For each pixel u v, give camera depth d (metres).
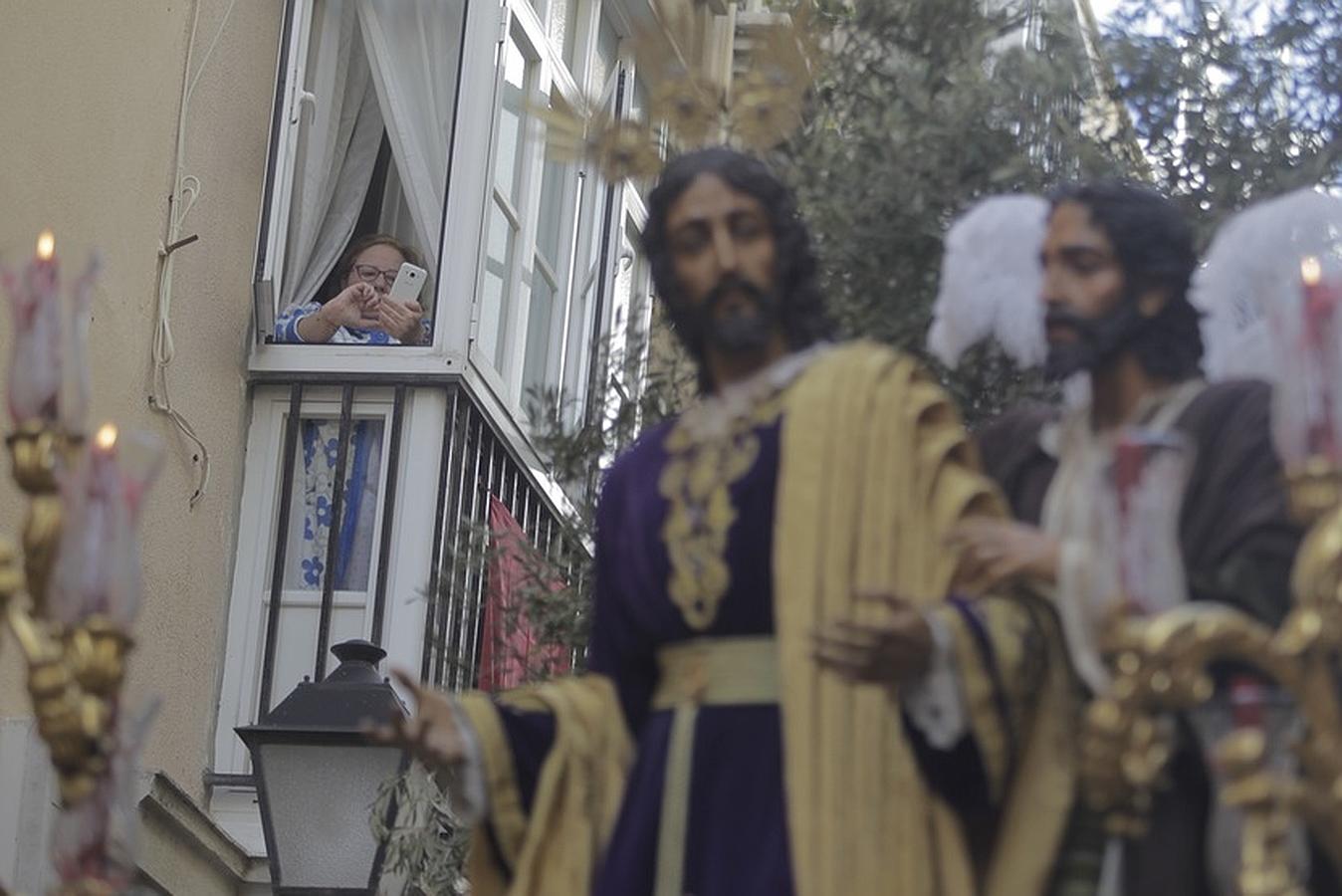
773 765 5.07
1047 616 4.96
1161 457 4.55
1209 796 4.85
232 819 11.92
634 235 14.97
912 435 5.20
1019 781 4.95
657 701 5.27
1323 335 4.54
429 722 5.32
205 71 12.05
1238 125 8.01
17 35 10.70
